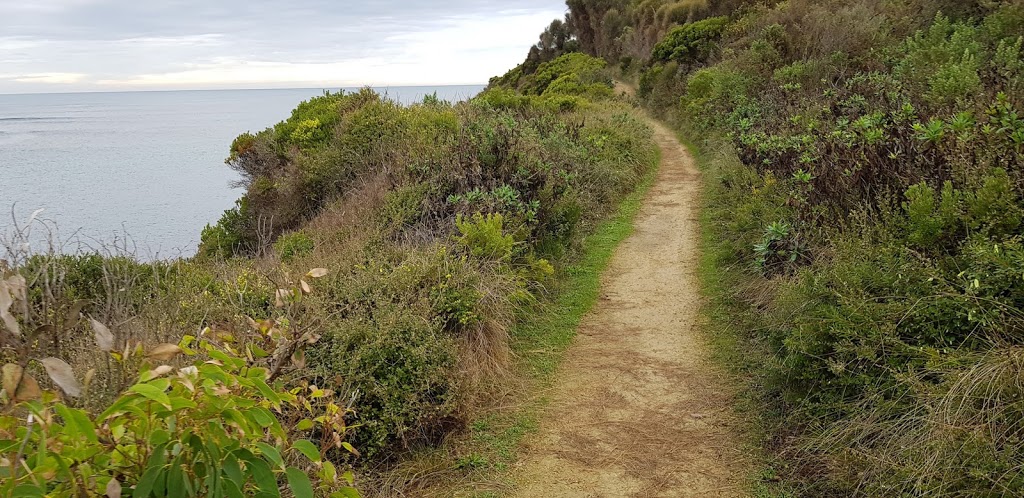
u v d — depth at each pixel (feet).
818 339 12.96
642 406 15.56
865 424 11.12
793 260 18.26
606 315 21.83
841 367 11.75
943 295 11.48
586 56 134.31
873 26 46.73
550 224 27.76
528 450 13.94
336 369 13.24
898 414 11.00
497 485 12.73
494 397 16.26
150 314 12.42
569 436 14.42
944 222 13.12
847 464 10.78
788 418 13.34
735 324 19.61
